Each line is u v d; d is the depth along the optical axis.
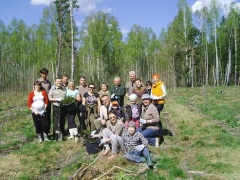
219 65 59.59
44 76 11.12
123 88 11.73
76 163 8.34
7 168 8.25
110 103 10.24
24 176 7.66
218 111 16.67
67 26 37.84
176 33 43.41
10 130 13.01
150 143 9.83
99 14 41.09
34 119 10.48
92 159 8.52
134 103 10.49
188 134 11.65
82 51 47.50
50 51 44.50
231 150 9.44
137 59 54.31
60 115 10.93
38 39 47.81
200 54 56.91
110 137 8.53
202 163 8.38
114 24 41.44
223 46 56.84
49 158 9.04
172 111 17.45
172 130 12.83
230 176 7.49
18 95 39.53
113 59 44.56
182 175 7.46
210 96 26.50
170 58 36.59
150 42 57.88
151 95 10.94
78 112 11.57
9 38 60.38
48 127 10.73
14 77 70.56
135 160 8.12
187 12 45.12
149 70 68.44
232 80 60.28
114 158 8.21
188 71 48.31
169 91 36.72
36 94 10.55
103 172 7.43
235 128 12.73
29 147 10.09
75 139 10.49
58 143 10.42
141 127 10.04
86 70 50.28
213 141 10.46
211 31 51.94
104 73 45.75
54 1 32.59
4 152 9.97
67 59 47.09
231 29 52.38
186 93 31.84
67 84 11.68
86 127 11.08
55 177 7.66
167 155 8.97
